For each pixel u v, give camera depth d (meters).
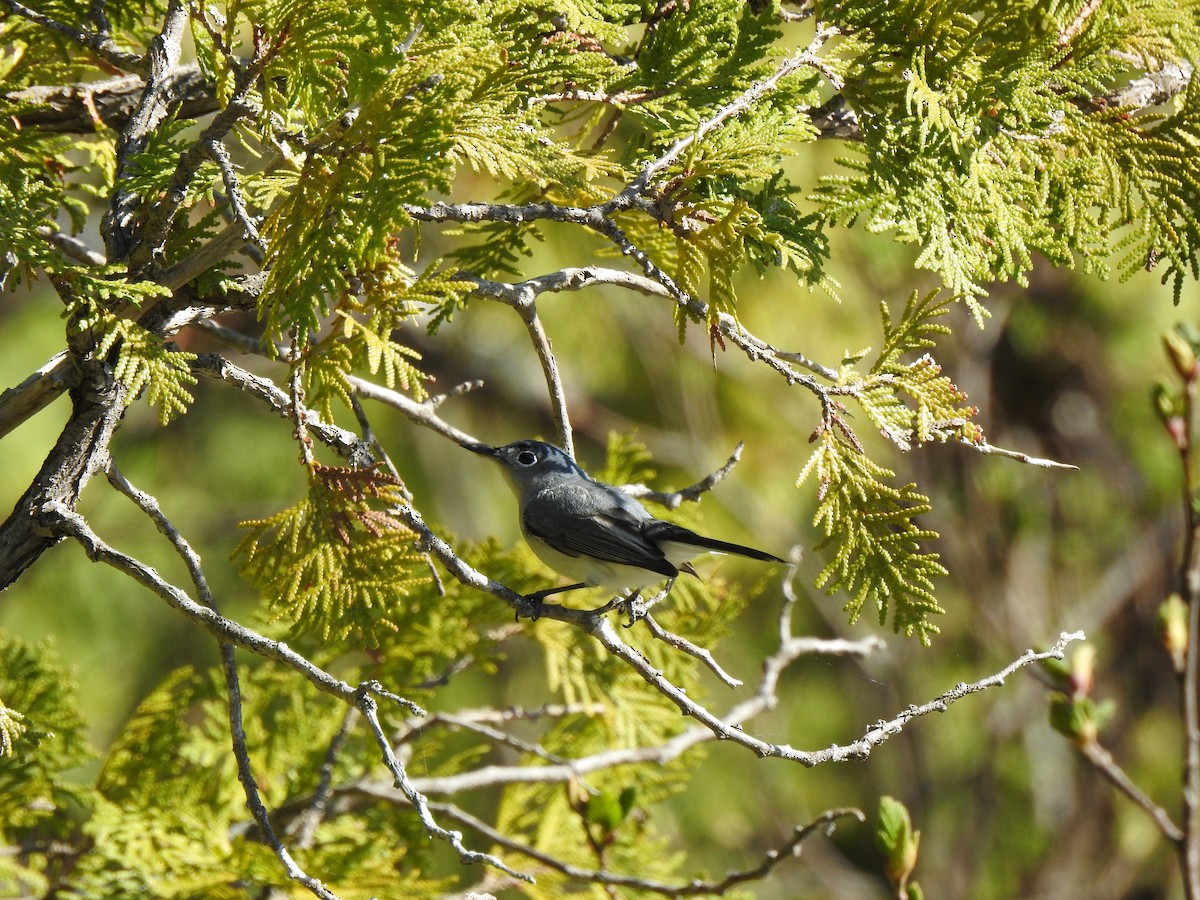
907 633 6.71
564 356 17.86
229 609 16.38
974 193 6.83
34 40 7.71
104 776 8.95
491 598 9.81
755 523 18.16
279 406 6.26
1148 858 19.56
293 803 9.09
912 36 6.87
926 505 6.58
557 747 10.49
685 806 19.30
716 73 7.12
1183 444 9.09
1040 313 17.78
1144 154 7.14
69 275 5.71
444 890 9.78
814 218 6.98
